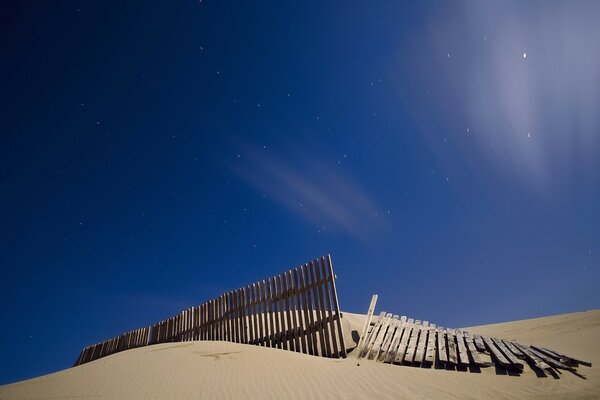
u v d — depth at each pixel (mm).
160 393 5438
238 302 10164
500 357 6926
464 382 5695
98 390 5871
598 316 13352
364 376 5984
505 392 5199
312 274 8656
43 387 6566
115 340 15117
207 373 6277
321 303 8266
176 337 12031
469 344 8102
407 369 6500
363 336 8469
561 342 10312
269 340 9047
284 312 9391
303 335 8367
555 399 4793
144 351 8609
